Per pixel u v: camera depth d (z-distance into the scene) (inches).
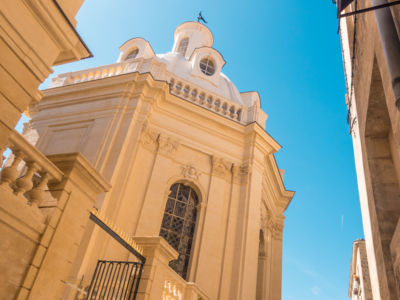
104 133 644.7
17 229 195.3
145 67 760.3
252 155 738.8
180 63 932.6
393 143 362.3
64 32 280.2
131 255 540.4
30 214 204.1
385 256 323.0
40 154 213.3
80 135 674.2
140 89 699.4
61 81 786.8
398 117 231.9
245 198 690.8
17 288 190.1
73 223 230.8
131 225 585.9
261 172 744.3
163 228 630.5
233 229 662.5
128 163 617.0
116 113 671.1
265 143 773.3
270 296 772.6
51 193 227.1
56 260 214.2
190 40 1267.2
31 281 197.3
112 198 575.8
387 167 365.4
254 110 803.4
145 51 905.5
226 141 749.9
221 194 691.4
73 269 469.7
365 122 378.3
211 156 723.4
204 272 601.6
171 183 667.4
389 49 221.9
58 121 716.7
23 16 254.7
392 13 252.7
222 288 597.0
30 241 203.2
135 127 661.3
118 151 621.0
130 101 690.2
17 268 192.4
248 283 607.8
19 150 207.3
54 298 209.5
